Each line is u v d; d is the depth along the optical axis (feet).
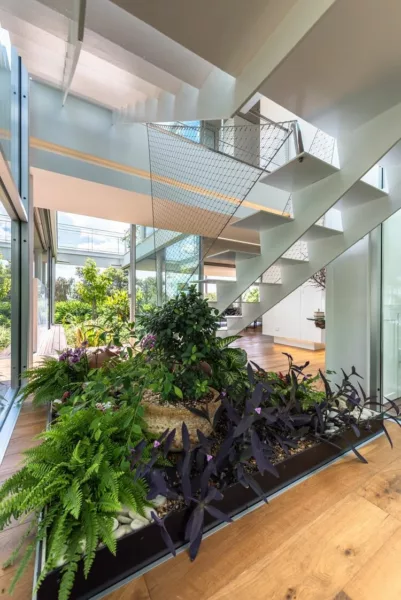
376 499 4.45
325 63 4.13
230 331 10.35
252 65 4.49
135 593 3.02
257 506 4.29
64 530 3.11
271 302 9.52
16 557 3.28
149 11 3.61
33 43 6.47
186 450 4.03
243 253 8.11
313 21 3.47
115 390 5.59
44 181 8.85
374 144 5.47
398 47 3.88
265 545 3.60
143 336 5.98
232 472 4.33
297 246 13.35
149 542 3.40
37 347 15.58
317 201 6.51
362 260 8.51
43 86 7.98
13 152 6.89
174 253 14.53
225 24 3.83
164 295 13.97
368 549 3.54
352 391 6.64
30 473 3.71
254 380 5.88
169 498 3.79
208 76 5.74
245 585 3.10
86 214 12.30
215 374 6.08
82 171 8.73
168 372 5.16
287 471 4.82
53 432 4.11
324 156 10.36
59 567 2.88
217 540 3.68
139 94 7.98
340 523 3.96
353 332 8.74
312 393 6.77
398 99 4.97
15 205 7.42
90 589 2.99
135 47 5.02
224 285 9.32
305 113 5.30
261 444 4.37
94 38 5.37
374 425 6.48
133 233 18.01
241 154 13.00
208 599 2.95
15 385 8.48
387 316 8.56
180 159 10.43
